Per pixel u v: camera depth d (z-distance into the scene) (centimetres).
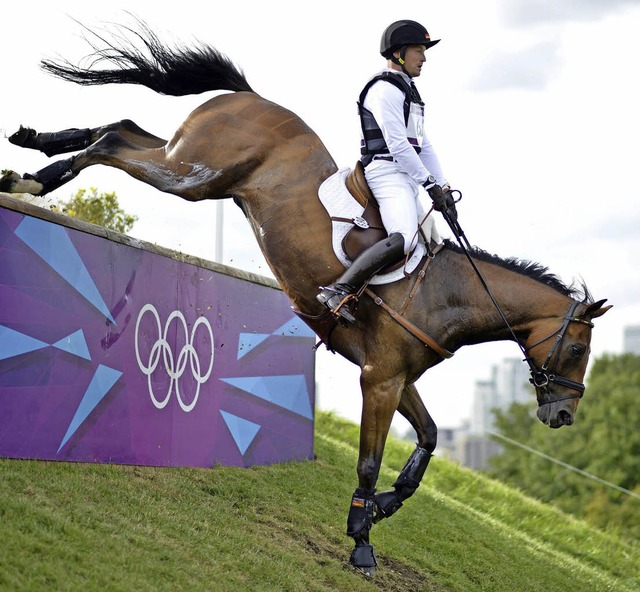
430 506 1430
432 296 953
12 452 857
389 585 989
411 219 946
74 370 928
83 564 705
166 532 840
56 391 905
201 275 1145
